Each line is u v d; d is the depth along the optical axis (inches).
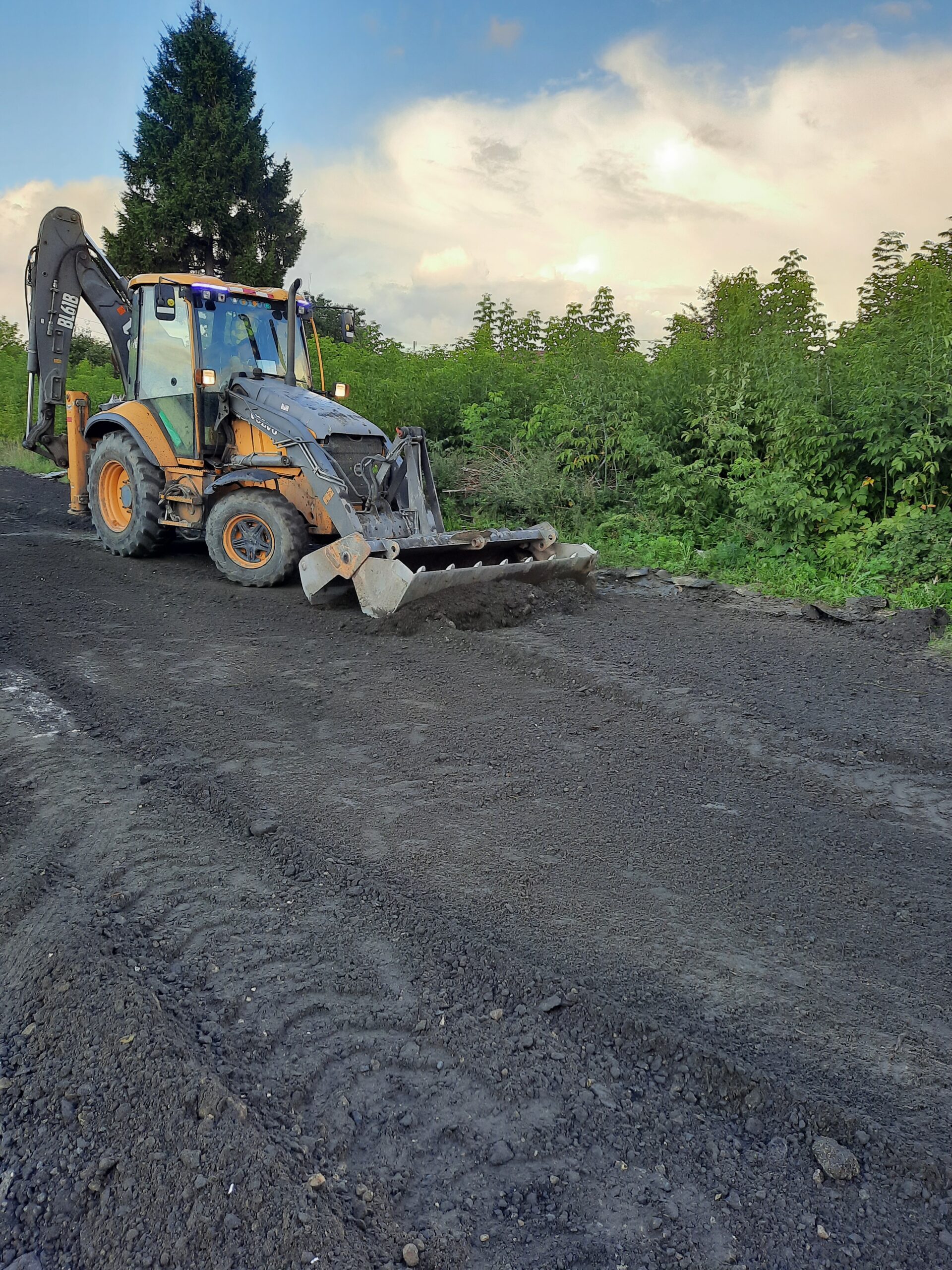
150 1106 102.6
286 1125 101.0
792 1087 104.7
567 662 259.6
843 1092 104.7
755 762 195.9
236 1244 87.7
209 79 917.2
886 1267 86.4
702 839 161.9
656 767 193.3
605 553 437.1
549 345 634.8
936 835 166.1
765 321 490.3
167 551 408.5
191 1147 97.3
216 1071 107.2
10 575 352.8
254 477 341.1
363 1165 97.2
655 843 160.1
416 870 149.6
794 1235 89.7
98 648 269.0
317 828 163.2
